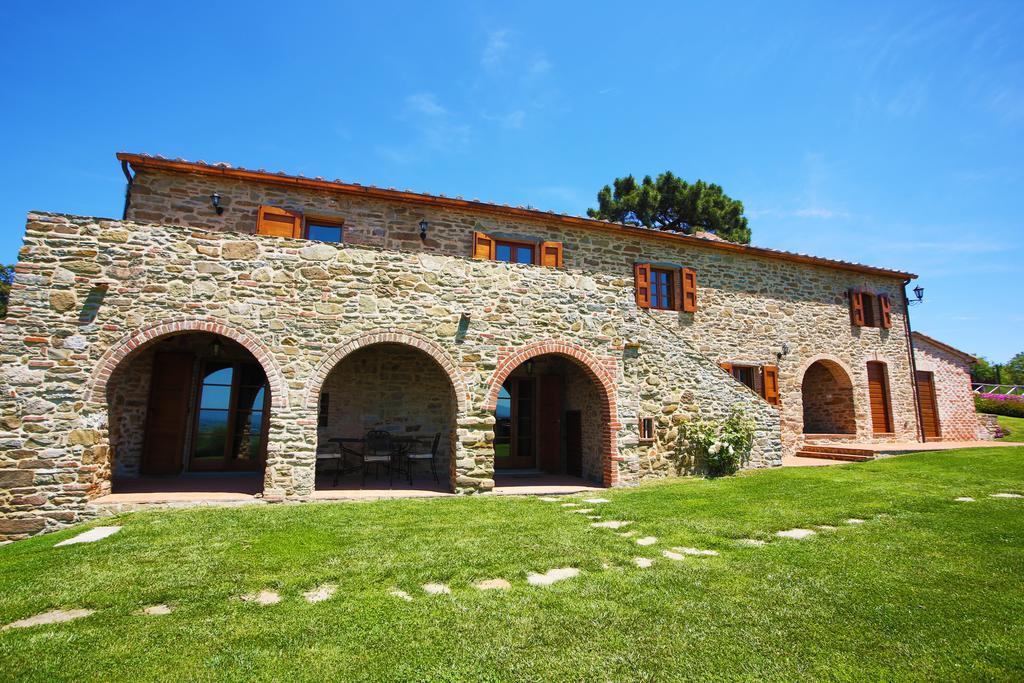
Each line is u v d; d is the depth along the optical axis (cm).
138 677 304
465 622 368
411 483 935
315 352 812
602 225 1213
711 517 668
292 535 577
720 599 404
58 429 703
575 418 1102
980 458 1098
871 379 1535
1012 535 568
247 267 801
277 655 326
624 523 649
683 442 1029
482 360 895
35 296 717
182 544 549
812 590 421
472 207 1114
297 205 1023
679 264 1320
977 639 335
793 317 1442
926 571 462
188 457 1006
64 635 353
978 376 3656
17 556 547
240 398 1050
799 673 300
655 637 344
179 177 970
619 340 993
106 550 530
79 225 745
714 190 2353
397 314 857
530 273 948
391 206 1081
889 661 311
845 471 1004
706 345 1314
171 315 760
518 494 858
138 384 971
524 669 308
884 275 1600
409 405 1077
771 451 1106
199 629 361
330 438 1008
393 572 466
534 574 470
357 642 341
